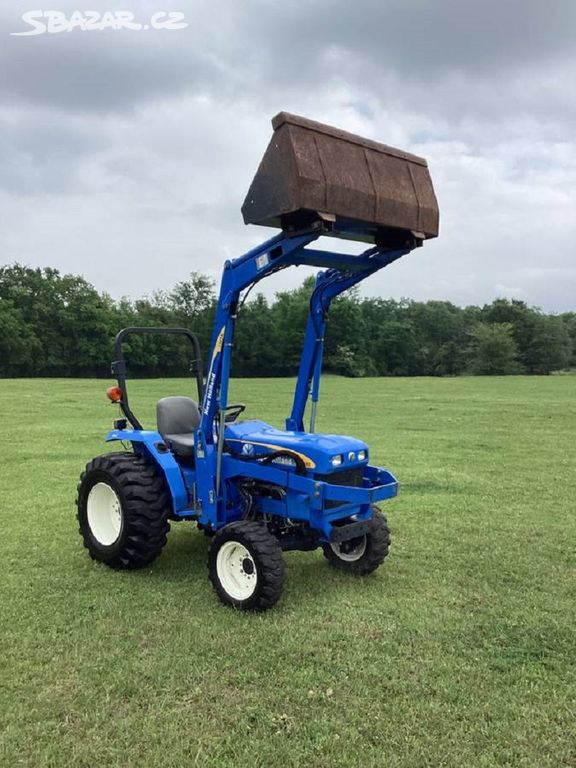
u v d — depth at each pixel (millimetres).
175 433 5676
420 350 85750
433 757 2951
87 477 5559
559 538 6469
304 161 4008
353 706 3342
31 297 69438
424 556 5883
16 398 23281
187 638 4062
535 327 87000
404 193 4586
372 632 4215
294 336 66188
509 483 9125
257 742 3031
